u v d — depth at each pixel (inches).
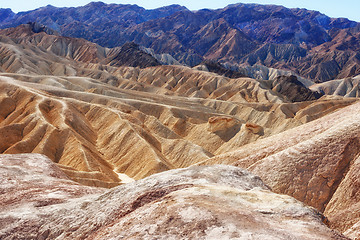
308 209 473.7
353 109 1366.9
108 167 2226.9
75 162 2015.3
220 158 1429.6
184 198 483.8
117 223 477.1
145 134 2635.3
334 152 1011.3
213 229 388.8
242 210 445.4
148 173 1988.2
